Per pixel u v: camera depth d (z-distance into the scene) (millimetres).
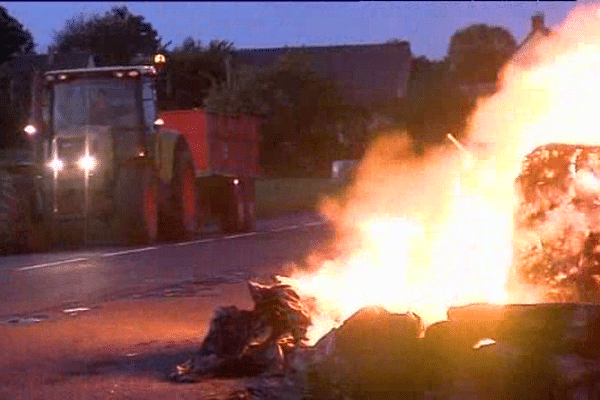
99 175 45281
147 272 34125
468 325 14438
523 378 13594
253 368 17250
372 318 15125
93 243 46219
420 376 14453
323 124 100375
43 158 46094
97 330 22750
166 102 57031
